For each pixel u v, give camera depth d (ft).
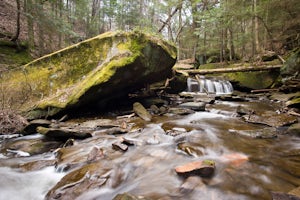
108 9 77.41
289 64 37.09
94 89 21.67
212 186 9.87
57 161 13.04
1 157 14.43
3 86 23.30
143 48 23.24
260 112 24.57
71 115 23.25
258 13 48.11
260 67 42.14
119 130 18.30
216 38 65.57
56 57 24.89
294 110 24.61
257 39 54.54
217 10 47.50
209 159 12.73
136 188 10.17
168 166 12.01
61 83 23.40
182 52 85.51
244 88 45.29
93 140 16.46
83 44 24.29
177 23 79.82
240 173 11.05
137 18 80.18
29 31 44.65
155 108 27.14
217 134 17.28
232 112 25.55
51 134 16.74
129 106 28.76
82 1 61.62
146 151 14.08
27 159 14.11
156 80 32.19
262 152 13.82
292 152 13.83
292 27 47.44
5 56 37.40
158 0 65.62
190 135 16.72
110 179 10.91
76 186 10.34
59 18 42.27
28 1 38.17
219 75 51.67
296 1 40.83
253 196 9.24
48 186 11.03
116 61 21.91
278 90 39.19
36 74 24.53
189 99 35.37
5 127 18.71
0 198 10.38
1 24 47.24
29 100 22.81
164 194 9.48
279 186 9.97
